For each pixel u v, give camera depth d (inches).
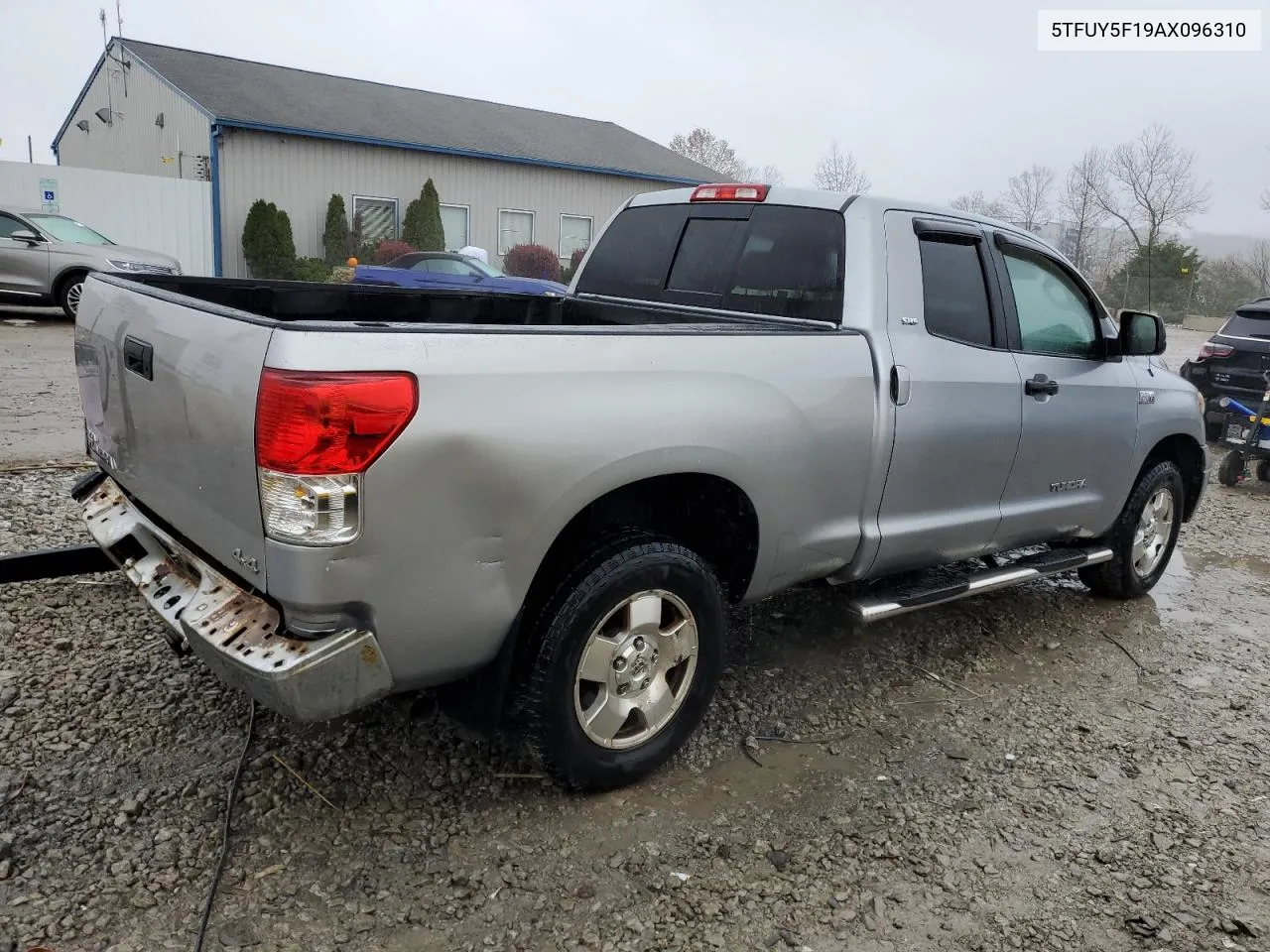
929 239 151.8
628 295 180.2
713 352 120.0
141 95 927.7
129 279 136.5
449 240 944.9
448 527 97.7
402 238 887.1
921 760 138.2
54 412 318.7
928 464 148.4
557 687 112.4
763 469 125.3
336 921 98.3
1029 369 164.2
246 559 97.3
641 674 122.1
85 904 97.2
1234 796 133.5
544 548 106.3
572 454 104.8
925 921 104.7
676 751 128.7
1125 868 116.0
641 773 124.5
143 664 146.0
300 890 102.3
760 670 163.6
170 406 107.0
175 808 113.7
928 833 120.3
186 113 835.4
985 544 166.6
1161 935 104.7
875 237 144.6
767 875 110.3
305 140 833.5
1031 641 185.9
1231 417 354.0
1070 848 119.3
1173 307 1354.6
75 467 249.0
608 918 101.7
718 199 166.4
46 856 103.7
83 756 122.3
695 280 167.6
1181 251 1354.6
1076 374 174.9
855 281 142.7
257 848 108.3
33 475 238.4
